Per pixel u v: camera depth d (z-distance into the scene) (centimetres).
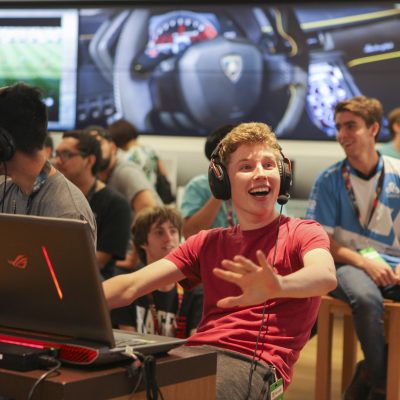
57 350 148
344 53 553
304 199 530
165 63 579
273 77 564
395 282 319
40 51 595
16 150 192
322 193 343
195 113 577
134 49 583
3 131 185
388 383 316
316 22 556
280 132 564
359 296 313
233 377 182
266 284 150
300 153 545
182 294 292
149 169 483
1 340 156
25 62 598
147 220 303
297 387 375
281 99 564
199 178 363
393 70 546
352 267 327
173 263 205
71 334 153
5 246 152
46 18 592
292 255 195
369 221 338
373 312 312
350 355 361
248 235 203
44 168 199
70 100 594
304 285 164
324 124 557
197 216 341
